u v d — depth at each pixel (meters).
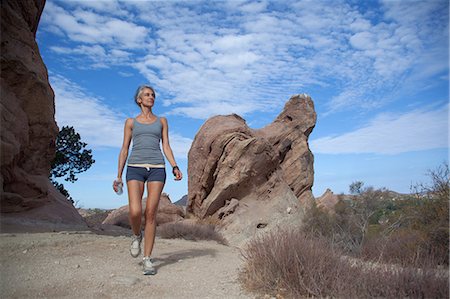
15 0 12.12
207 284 4.59
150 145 5.23
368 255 6.78
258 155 16.83
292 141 20.44
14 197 10.77
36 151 12.98
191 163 19.23
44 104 12.76
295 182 19.53
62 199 14.31
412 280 3.98
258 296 4.18
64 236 7.24
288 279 4.37
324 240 5.58
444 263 5.29
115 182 5.30
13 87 11.51
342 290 3.92
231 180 16.75
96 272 4.73
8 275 4.32
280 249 4.71
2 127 10.17
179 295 4.07
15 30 11.68
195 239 12.41
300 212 15.80
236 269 5.41
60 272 4.61
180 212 22.31
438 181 7.89
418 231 7.00
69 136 28.12
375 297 3.87
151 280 4.60
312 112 21.34
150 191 5.11
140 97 5.48
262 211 16.11
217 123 19.27
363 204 11.39
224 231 15.14
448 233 6.13
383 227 9.27
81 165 28.95
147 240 5.05
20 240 6.16
